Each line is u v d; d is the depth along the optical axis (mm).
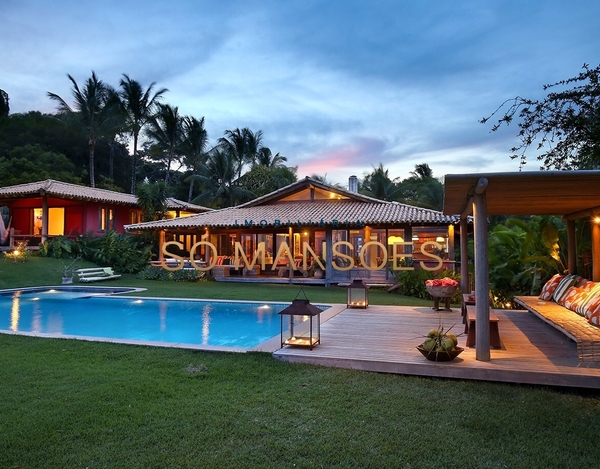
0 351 6336
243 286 17672
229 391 4559
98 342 6902
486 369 4941
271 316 11336
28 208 26953
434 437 3508
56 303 13516
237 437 3492
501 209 7961
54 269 19531
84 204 25453
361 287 10312
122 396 4398
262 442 3408
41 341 7000
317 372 5227
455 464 3096
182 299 12969
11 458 3154
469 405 4207
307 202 22594
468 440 3463
